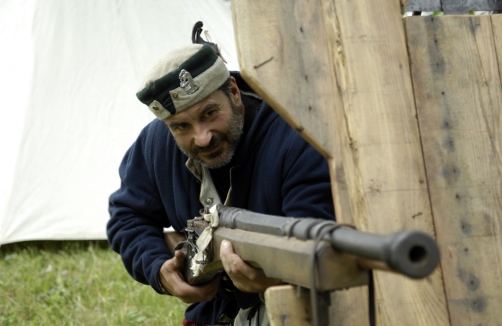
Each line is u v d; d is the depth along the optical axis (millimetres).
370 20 2008
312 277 1477
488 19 2098
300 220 1619
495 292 1967
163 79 2262
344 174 1919
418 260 1298
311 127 1916
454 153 2004
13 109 6227
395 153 1957
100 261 5508
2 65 6449
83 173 6117
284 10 1944
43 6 6520
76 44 6445
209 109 2299
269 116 2393
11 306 4648
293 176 2307
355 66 1974
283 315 1766
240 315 2578
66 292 4816
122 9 6660
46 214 5965
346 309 1858
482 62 2072
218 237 2051
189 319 2785
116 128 6301
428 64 2031
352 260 1482
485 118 2045
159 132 2697
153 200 2734
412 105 1995
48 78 6297
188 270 2416
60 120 6211
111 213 2836
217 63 2330
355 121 1946
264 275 1908
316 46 1955
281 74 1913
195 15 7039
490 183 2016
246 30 1905
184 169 2598
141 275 2719
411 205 1943
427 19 2055
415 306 1907
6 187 5973
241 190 2430
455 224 1975
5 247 5996
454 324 1932
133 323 4320
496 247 1991
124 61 6516
